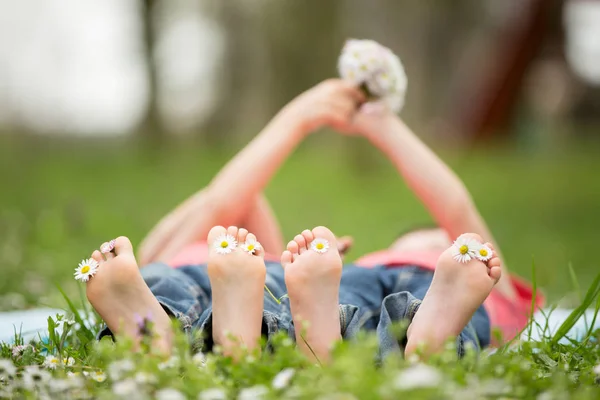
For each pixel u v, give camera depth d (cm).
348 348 236
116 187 1499
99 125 3055
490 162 2025
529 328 348
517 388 237
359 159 1627
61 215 943
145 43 2158
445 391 207
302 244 289
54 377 256
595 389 247
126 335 266
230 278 281
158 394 227
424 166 430
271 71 2738
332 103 441
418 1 1750
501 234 991
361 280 347
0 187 1481
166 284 318
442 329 276
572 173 1753
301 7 2327
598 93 2817
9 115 3005
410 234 477
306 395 215
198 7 2581
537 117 2486
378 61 437
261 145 439
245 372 245
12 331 382
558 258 808
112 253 288
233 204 425
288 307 324
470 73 2494
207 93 2928
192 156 2152
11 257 713
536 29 2269
